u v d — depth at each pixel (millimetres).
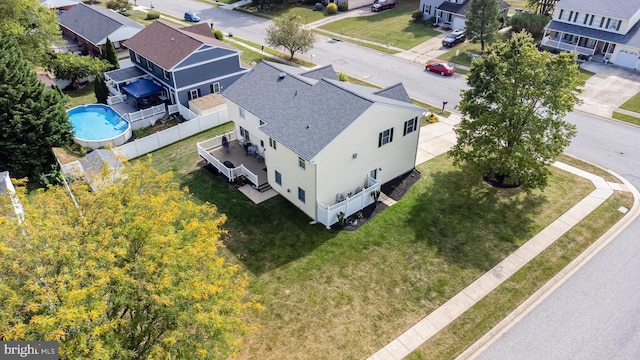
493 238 24797
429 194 28438
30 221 13461
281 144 25469
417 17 63312
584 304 20938
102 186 16484
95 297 12578
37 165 31875
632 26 48344
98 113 39750
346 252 23875
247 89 30938
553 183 29375
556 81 25703
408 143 29125
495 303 21000
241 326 15633
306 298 21188
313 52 54219
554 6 53875
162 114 39594
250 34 60812
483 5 49594
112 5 68875
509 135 26625
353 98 25625
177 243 15438
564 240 24594
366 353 18719
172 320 14242
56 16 45625
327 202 26250
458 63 49844
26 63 32906
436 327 19844
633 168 30938
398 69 48844
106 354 11586
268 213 26859
